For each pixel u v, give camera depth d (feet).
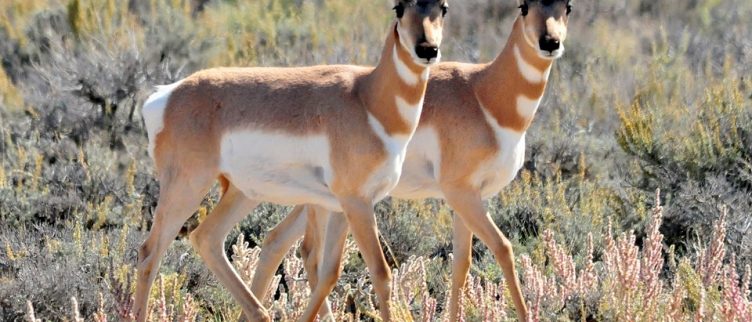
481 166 97.50
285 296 96.84
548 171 147.02
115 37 174.91
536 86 96.78
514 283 94.84
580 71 205.36
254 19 217.77
